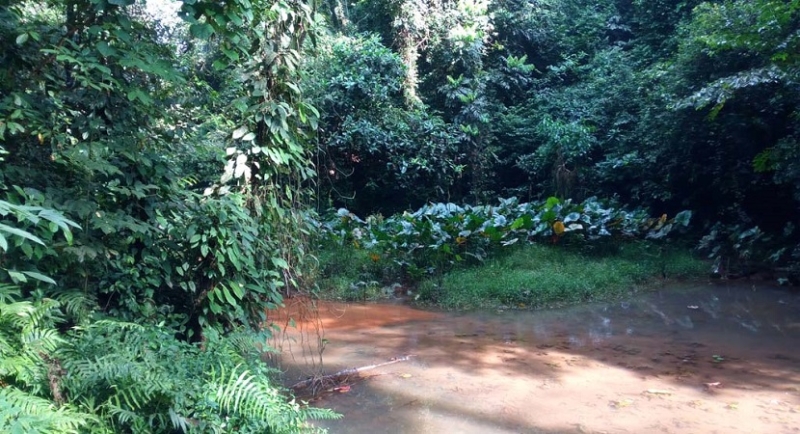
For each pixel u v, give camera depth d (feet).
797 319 21.06
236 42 11.73
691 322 20.89
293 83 13.46
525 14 53.78
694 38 30.50
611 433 11.43
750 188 33.81
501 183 49.75
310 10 13.60
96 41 11.32
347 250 29.86
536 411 12.57
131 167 11.76
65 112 11.44
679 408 12.69
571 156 43.47
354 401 13.17
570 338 18.84
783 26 25.75
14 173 10.27
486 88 49.49
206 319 12.59
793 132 30.14
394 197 44.32
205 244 11.96
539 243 31.91
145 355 9.11
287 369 15.43
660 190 38.55
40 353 8.46
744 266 29.71
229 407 8.73
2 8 10.97
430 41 48.65
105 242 11.28
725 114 31.01
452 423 11.91
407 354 17.01
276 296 13.51
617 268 28.63
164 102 12.78
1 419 6.59
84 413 7.69
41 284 10.19
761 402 13.01
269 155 12.65
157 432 8.55
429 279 27.50
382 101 42.22
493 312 23.17
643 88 39.52
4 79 10.76
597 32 54.13
